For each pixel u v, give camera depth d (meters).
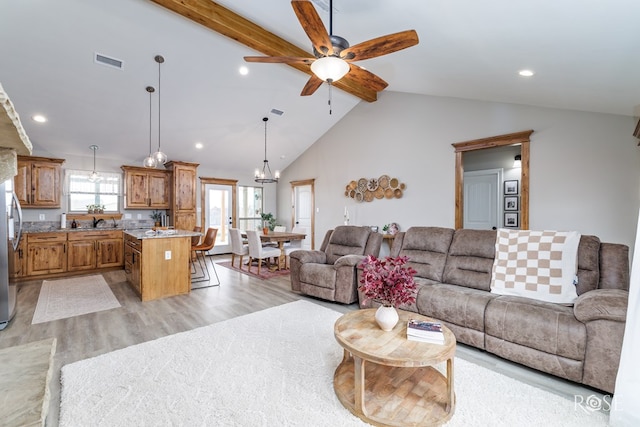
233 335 2.74
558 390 1.96
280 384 1.98
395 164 5.70
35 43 3.49
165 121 5.32
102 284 4.58
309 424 1.62
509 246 2.91
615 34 1.81
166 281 3.98
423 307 2.78
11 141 0.84
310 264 3.96
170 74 4.34
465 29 2.32
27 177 5.04
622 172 3.43
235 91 5.02
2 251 2.94
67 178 5.66
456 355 2.43
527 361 2.18
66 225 5.54
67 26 3.39
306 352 2.42
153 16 3.47
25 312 3.35
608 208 3.51
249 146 6.88
